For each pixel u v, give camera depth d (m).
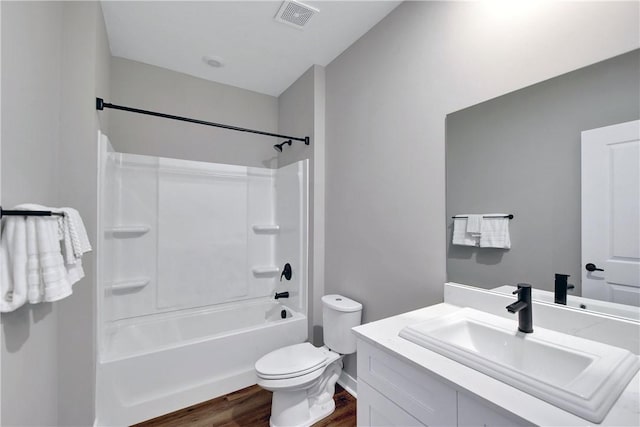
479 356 0.85
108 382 1.65
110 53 2.21
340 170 2.23
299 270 2.51
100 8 1.70
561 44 1.04
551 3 1.07
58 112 1.40
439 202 1.47
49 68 1.29
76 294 1.46
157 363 1.79
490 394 0.72
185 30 1.98
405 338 1.06
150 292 2.38
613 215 0.92
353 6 1.75
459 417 0.78
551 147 1.06
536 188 1.10
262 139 2.97
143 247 2.36
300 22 1.90
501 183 1.21
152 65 2.44
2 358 0.86
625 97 0.90
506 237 1.20
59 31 1.41
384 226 1.81
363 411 1.12
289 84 2.78
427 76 1.55
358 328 1.16
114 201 2.21
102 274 1.74
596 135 0.95
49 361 1.28
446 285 1.42
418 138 1.60
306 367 1.66
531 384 0.72
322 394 1.87
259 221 2.92
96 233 1.52
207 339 1.96
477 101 1.31
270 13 1.82
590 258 0.97
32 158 1.10
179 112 2.55
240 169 2.80
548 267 1.07
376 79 1.90
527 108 1.13
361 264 2.00
